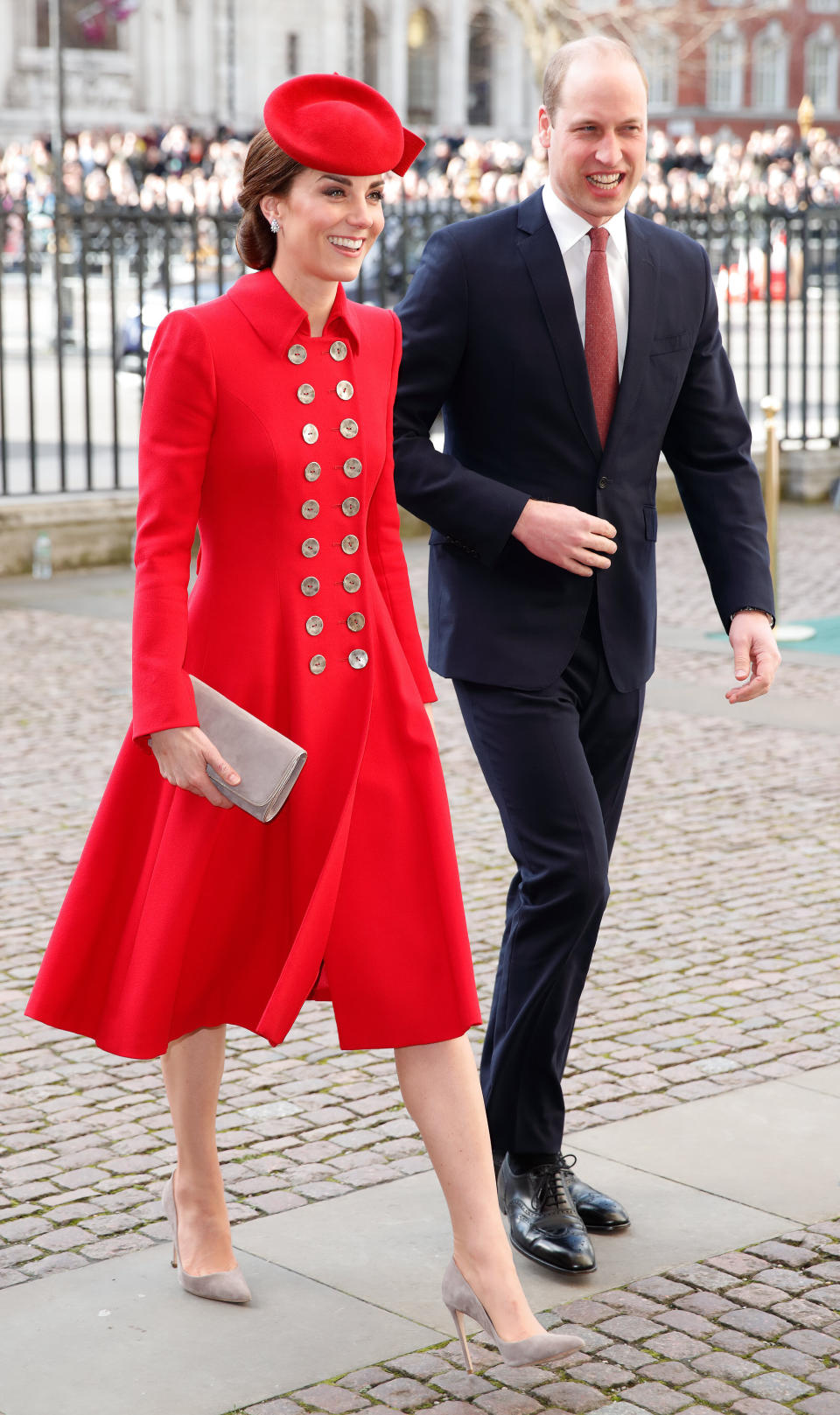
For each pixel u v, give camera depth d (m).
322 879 7.84
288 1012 7.76
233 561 8.12
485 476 9.39
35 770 19.91
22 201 33.91
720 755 20.80
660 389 9.34
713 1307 8.74
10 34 164.75
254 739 7.78
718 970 13.88
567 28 96.94
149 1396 7.97
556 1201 9.29
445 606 9.54
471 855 16.92
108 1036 8.28
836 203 48.41
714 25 127.56
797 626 28.16
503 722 9.25
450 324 9.20
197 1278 8.87
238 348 7.95
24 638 27.53
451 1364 8.25
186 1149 8.87
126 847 8.41
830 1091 11.55
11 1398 7.96
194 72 172.75
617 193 9.00
